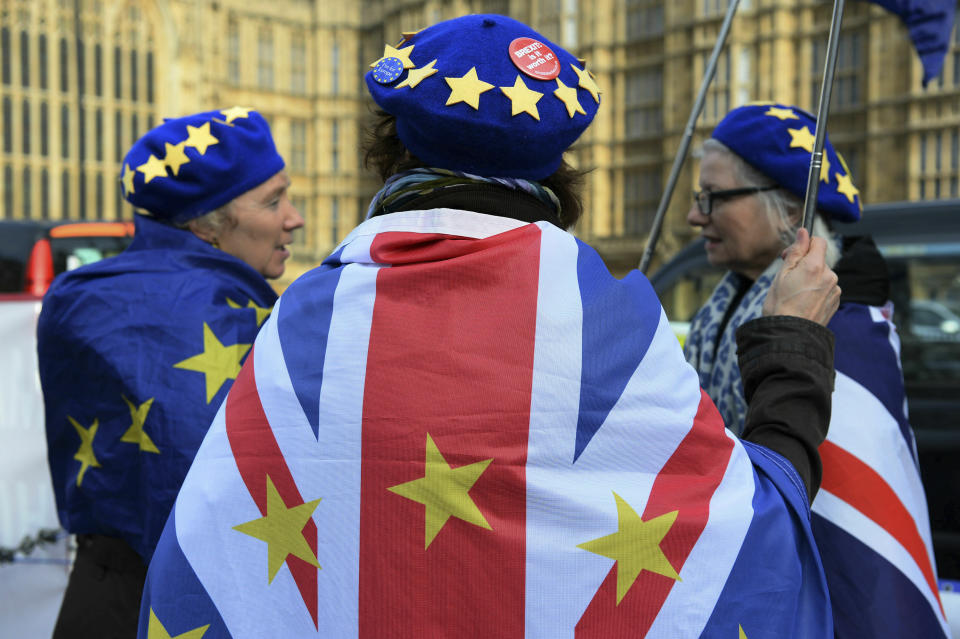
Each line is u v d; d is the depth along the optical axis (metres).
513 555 1.00
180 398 1.60
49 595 2.73
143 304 1.69
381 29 39.69
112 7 35.41
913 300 4.70
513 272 1.07
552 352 1.04
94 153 35.19
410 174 1.17
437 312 1.05
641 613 1.01
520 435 1.01
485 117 1.08
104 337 1.66
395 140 1.28
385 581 1.00
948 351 4.51
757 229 1.93
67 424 1.72
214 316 1.69
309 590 1.03
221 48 38.22
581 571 1.00
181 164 1.86
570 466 1.03
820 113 1.54
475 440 1.00
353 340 1.05
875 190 24.38
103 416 1.67
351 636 1.00
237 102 39.12
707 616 1.02
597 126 29.80
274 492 1.05
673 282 5.34
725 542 1.05
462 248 1.09
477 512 1.00
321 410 1.04
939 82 23.20
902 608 1.52
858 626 1.52
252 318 1.74
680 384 1.10
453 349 1.03
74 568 1.75
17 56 33.50
